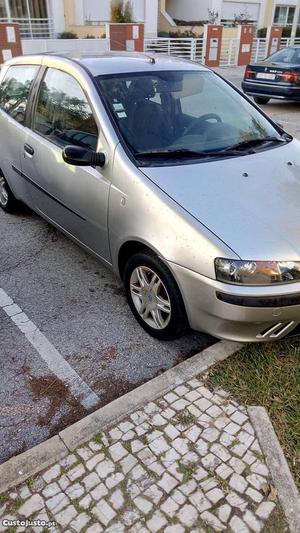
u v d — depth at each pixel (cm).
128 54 375
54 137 350
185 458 207
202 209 250
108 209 292
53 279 365
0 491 193
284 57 1149
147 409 232
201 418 227
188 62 380
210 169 286
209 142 317
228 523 181
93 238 324
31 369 271
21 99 404
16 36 1361
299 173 300
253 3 2633
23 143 390
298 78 1074
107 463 204
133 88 321
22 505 188
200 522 181
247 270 227
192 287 244
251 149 321
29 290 350
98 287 355
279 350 273
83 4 1889
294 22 2938
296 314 238
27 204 430
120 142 289
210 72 378
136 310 302
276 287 230
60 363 276
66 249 412
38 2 1816
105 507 187
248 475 199
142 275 285
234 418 227
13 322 312
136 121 305
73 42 1623
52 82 359
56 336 299
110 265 319
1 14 1753
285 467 202
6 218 478
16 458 206
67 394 253
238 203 258
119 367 273
